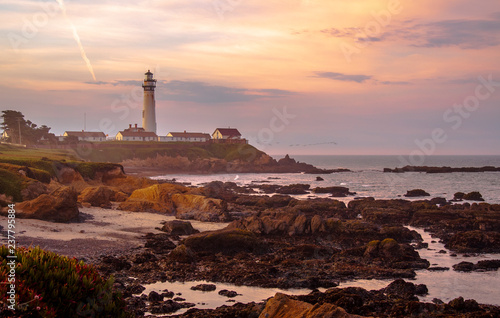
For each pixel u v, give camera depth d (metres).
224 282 28.36
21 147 118.38
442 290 27.59
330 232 44.94
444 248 40.53
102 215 50.72
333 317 14.29
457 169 169.75
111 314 11.59
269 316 15.25
